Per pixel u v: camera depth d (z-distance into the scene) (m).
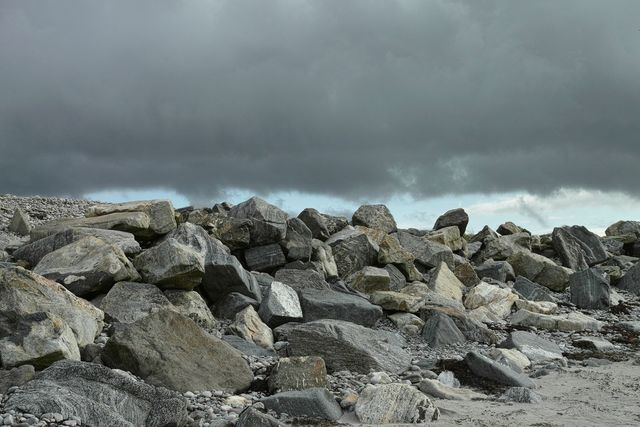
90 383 9.57
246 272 17.39
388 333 15.95
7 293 11.89
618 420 10.66
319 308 16.75
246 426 9.16
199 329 11.89
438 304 19.41
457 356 15.38
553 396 12.31
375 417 10.26
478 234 29.39
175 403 9.66
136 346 11.36
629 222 34.19
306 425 9.91
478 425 10.16
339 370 13.17
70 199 28.20
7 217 23.14
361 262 21.67
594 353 16.58
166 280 15.20
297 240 20.27
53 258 15.39
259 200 20.45
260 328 15.30
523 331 17.30
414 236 24.41
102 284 14.77
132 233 18.09
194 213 21.25
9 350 10.53
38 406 8.81
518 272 25.91
